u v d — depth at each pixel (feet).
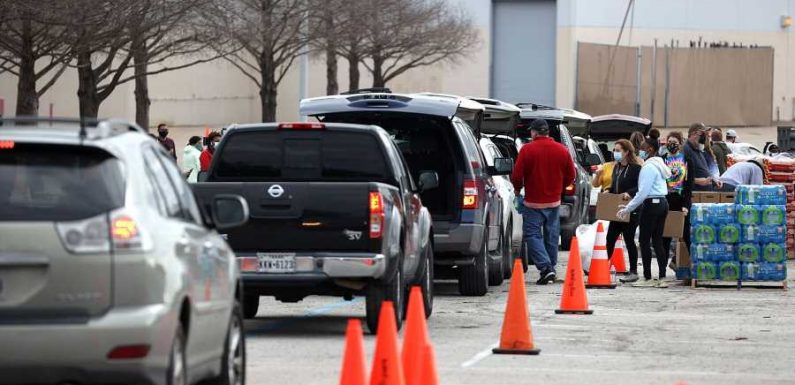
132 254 56.49
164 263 57.72
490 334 105.70
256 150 108.99
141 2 233.14
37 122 63.87
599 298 135.03
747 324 114.11
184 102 527.40
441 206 131.13
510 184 162.71
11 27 219.82
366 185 98.94
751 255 145.07
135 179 58.75
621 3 561.02
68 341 55.36
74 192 57.47
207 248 64.80
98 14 222.89
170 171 65.67
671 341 102.58
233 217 69.72
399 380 63.87
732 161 214.48
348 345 62.90
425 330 70.28
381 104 128.67
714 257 145.48
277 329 108.06
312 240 98.89
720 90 562.66
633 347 98.84
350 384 62.49
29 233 56.29
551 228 149.59
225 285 67.67
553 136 207.41
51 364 55.62
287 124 108.88
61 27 236.22
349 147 108.27
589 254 159.53
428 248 117.60
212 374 67.15
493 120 178.09
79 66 237.45
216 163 109.19
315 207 98.73
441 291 143.54
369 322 102.17
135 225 56.90
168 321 57.26
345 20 351.25
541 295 137.59
